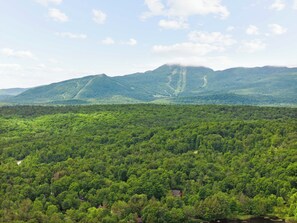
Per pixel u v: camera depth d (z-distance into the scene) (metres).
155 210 133.00
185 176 164.88
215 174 165.75
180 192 157.75
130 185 152.88
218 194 147.62
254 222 139.25
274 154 170.75
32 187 147.50
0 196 139.75
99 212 128.00
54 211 130.50
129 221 126.38
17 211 125.38
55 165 174.38
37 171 165.62
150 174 160.88
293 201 139.88
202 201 145.25
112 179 162.12
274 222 138.00
